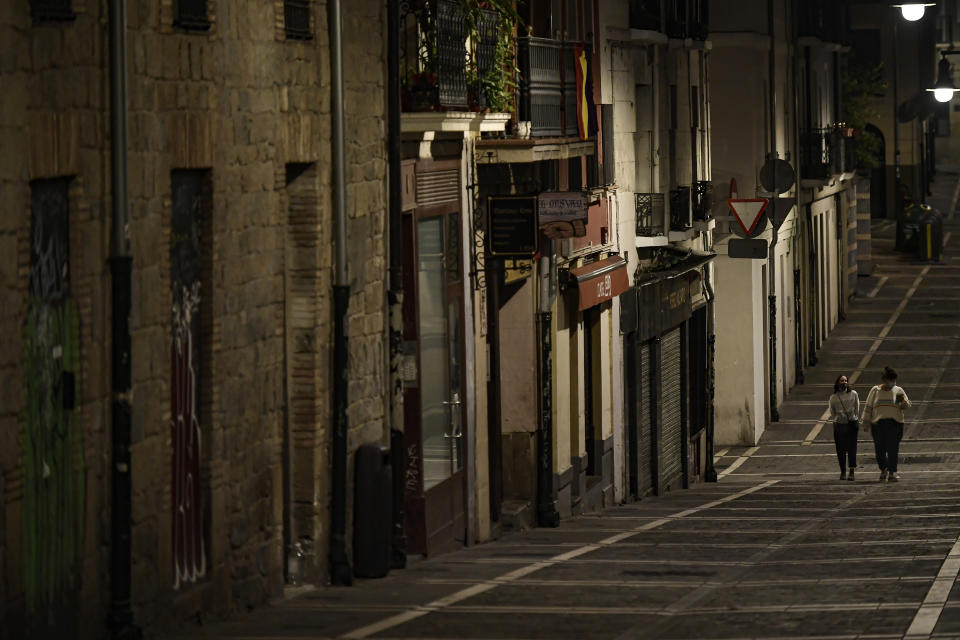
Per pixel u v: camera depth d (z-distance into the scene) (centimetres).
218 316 2291
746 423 6506
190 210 2236
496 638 2058
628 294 4834
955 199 14812
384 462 2823
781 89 7369
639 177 5303
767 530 3553
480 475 3562
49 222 1845
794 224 7762
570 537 3600
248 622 2250
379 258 2925
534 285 3891
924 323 9150
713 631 2091
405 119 3045
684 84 5756
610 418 4712
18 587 1745
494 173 3669
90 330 1927
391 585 2681
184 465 2223
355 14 2798
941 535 3209
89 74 1905
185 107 2159
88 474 1928
